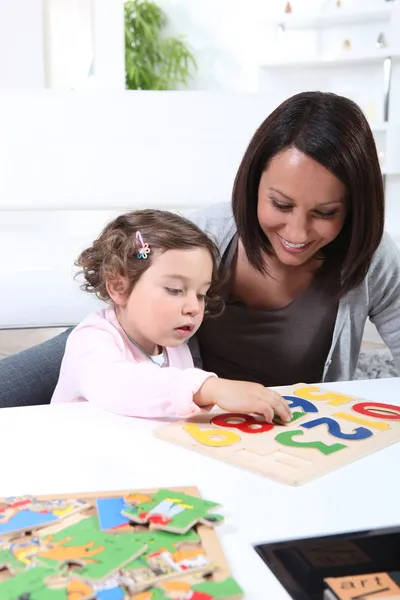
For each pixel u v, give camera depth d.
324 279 1.06
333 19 3.71
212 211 1.17
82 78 2.71
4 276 1.43
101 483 0.54
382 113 3.63
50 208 1.59
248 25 4.71
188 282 0.92
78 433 0.67
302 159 0.84
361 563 0.41
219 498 0.51
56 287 1.45
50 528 0.45
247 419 0.70
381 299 1.11
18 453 0.61
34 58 2.55
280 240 0.93
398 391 0.82
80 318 1.47
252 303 1.11
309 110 0.85
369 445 0.62
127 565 0.40
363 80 3.69
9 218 1.65
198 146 1.62
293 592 0.38
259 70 3.81
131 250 0.93
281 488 0.53
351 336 1.12
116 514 0.46
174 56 4.73
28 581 0.38
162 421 0.71
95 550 0.41
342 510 0.49
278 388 0.82
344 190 0.87
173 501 0.48
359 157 0.85
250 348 1.13
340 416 0.71
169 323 0.91
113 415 0.74
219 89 4.88
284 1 4.44
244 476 0.56
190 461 0.59
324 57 3.68
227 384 0.71
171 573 0.39
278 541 0.44
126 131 1.59
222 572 0.39
